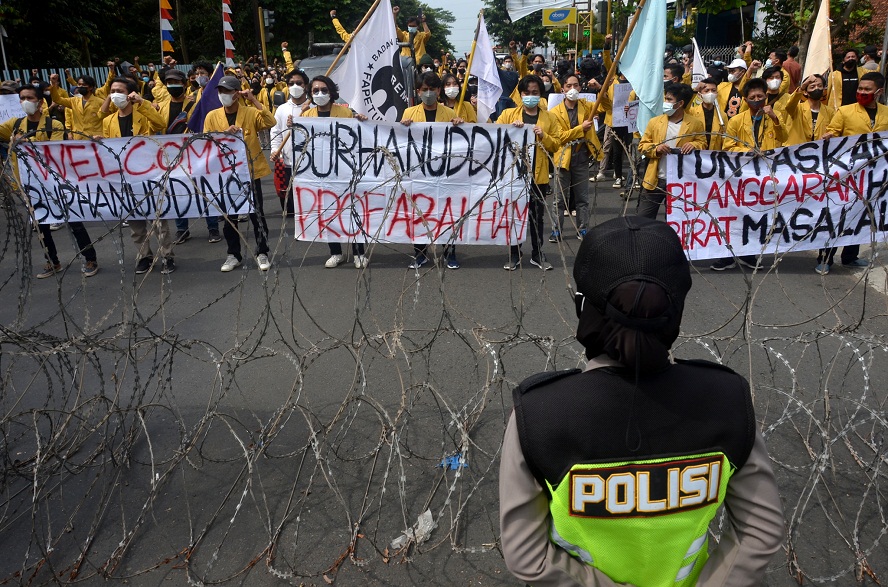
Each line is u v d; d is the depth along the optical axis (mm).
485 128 6727
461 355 5238
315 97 7055
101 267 8008
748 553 1457
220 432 4285
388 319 6090
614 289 1353
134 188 6730
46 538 3387
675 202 6238
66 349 3625
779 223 6281
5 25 22547
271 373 5066
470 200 6895
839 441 3932
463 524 3381
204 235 9297
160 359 5426
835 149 6113
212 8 44062
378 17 7609
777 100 8445
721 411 1425
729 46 21609
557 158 7586
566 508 1419
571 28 28812
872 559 3066
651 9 6926
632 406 1394
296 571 3102
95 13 27625
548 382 1475
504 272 7301
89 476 3871
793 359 5008
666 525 1421
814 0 10984
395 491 3625
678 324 1380
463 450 3291
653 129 7016
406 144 6789
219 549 3252
